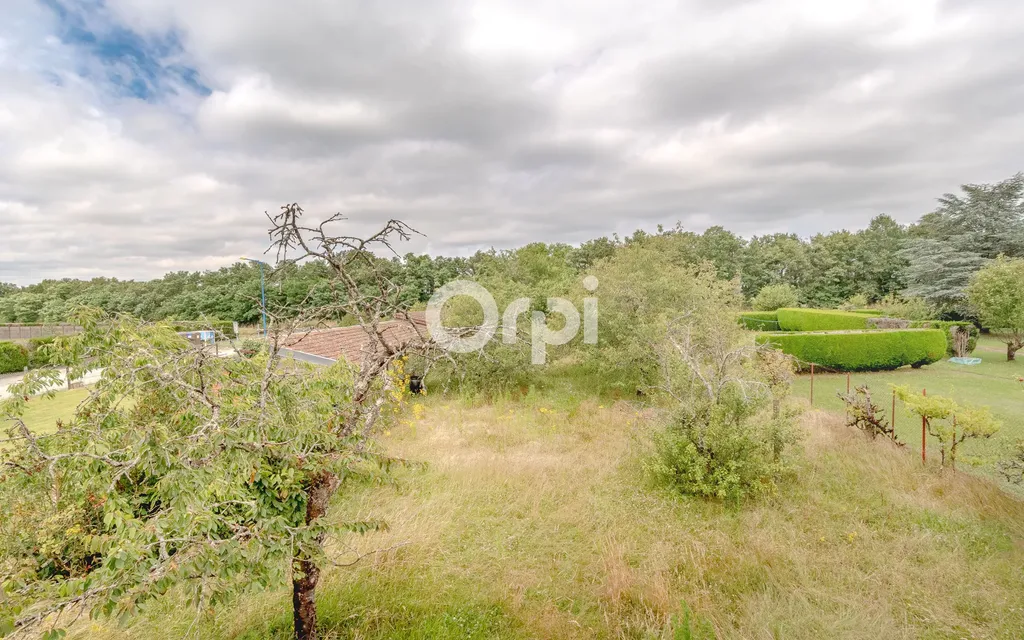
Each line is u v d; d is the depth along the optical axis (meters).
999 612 4.34
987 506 6.14
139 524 2.62
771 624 4.18
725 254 46.38
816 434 9.12
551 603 4.56
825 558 5.20
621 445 8.86
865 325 22.59
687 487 6.83
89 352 4.25
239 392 3.93
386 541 5.41
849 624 4.14
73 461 3.37
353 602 4.47
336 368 4.83
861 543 5.52
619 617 4.36
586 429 10.11
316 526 3.34
